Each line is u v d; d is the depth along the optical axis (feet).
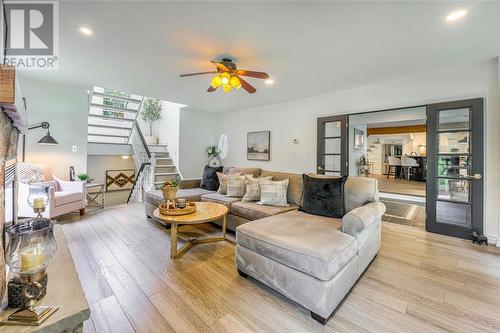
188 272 7.63
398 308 5.88
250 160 20.27
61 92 13.92
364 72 11.35
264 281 6.58
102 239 10.41
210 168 15.92
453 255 8.92
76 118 14.52
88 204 18.16
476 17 6.91
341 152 14.53
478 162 10.19
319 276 5.41
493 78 9.93
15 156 5.30
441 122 11.29
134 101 21.48
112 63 10.44
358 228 6.66
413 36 8.03
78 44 8.71
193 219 8.51
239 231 7.32
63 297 3.60
